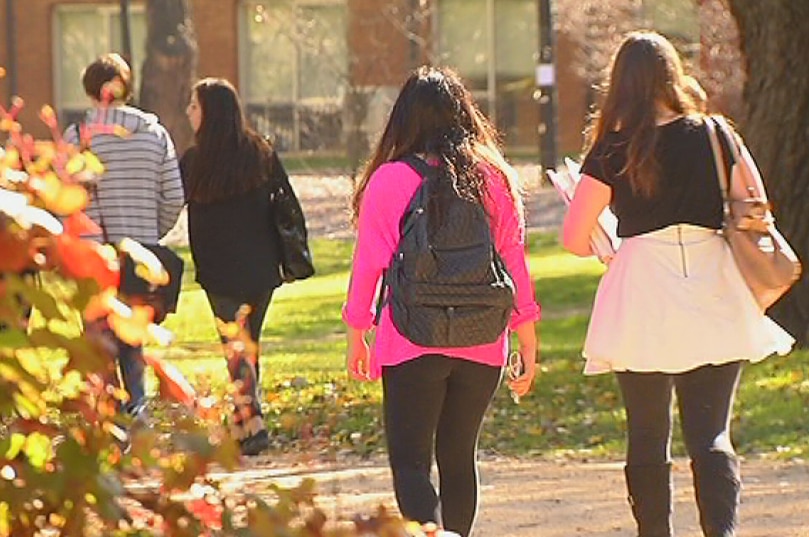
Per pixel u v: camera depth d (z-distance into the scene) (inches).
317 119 4384.8
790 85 1723.7
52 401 319.3
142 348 351.9
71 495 312.8
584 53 4079.7
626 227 745.0
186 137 3897.6
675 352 733.9
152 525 326.6
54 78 5241.1
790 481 1102.4
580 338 1979.6
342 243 3097.9
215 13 5049.2
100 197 1057.5
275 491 344.8
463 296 697.0
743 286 743.1
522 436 1316.4
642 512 762.2
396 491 703.1
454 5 5004.9
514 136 4923.7
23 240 300.4
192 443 332.5
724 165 738.8
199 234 1172.5
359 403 1430.9
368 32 4630.9
